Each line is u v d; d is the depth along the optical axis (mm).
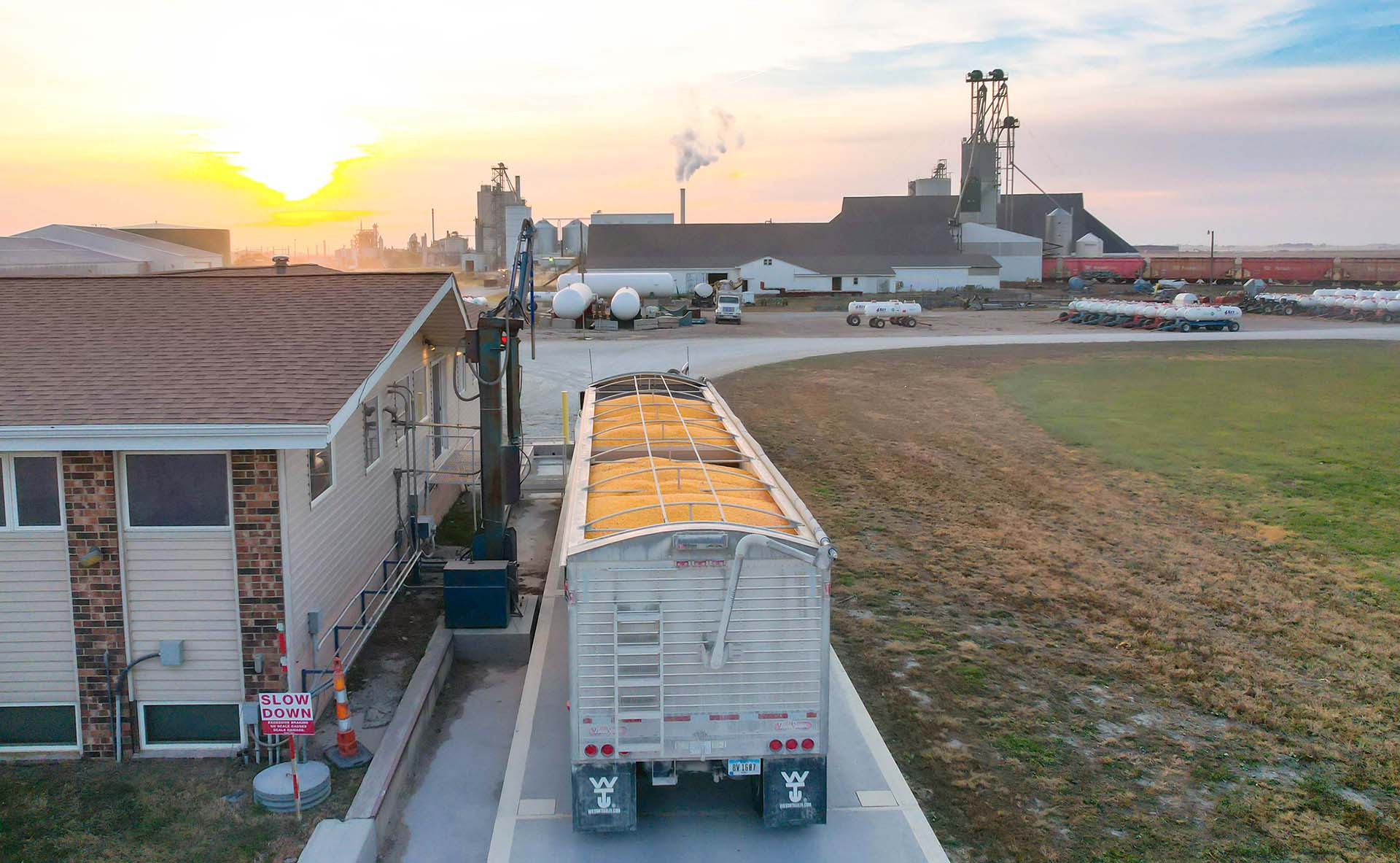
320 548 11508
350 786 9672
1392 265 96062
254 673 10391
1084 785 10000
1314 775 10250
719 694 8570
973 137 108000
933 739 10914
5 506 10188
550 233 131875
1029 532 19250
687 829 9109
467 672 12875
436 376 19016
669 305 75750
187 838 8859
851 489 22672
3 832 8922
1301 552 17922
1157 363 44938
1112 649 13578
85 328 12523
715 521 8867
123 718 10414
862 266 93062
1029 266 102875
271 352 11742
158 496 10195
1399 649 13578
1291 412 32188
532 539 18391
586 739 8562
